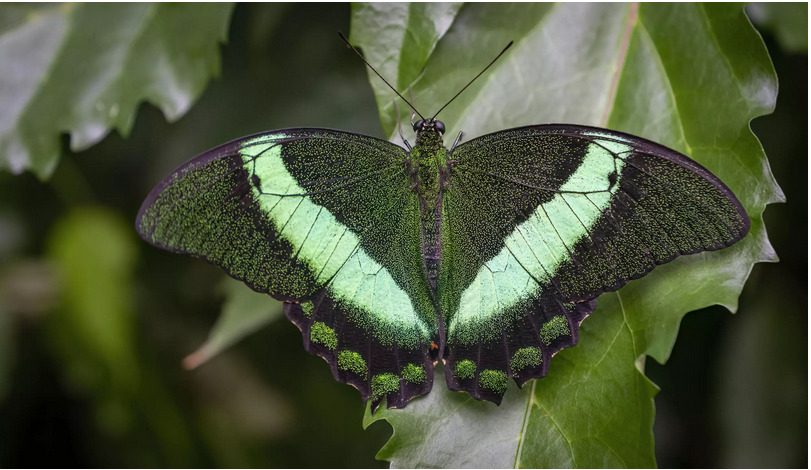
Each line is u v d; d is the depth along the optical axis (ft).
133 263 1.38
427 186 1.21
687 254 1.16
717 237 1.16
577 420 1.17
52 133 1.26
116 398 1.36
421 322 1.20
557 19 1.21
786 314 1.31
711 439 1.32
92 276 1.36
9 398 1.38
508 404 1.18
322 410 1.40
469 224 1.21
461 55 1.21
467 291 1.20
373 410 1.19
